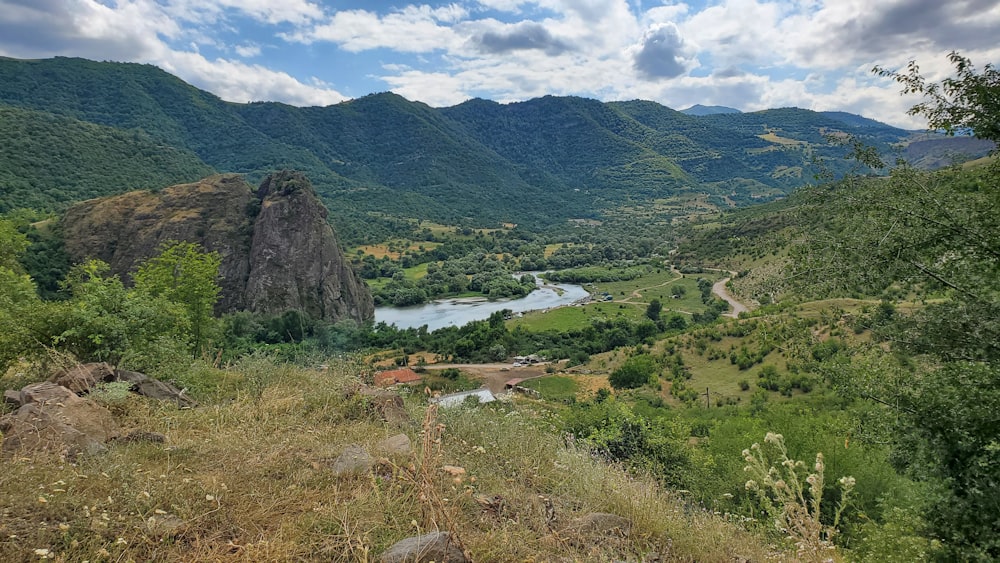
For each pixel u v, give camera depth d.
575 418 13.59
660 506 4.23
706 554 3.62
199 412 5.34
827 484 10.79
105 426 4.38
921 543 5.16
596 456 6.15
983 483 4.74
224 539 2.90
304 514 3.17
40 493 2.93
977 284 5.53
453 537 2.86
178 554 2.68
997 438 4.78
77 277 9.71
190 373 7.02
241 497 3.34
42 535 2.58
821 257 6.00
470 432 5.71
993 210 5.41
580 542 3.40
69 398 4.60
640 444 11.82
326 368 7.56
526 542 3.21
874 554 5.52
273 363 7.68
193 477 3.53
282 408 5.58
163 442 4.32
